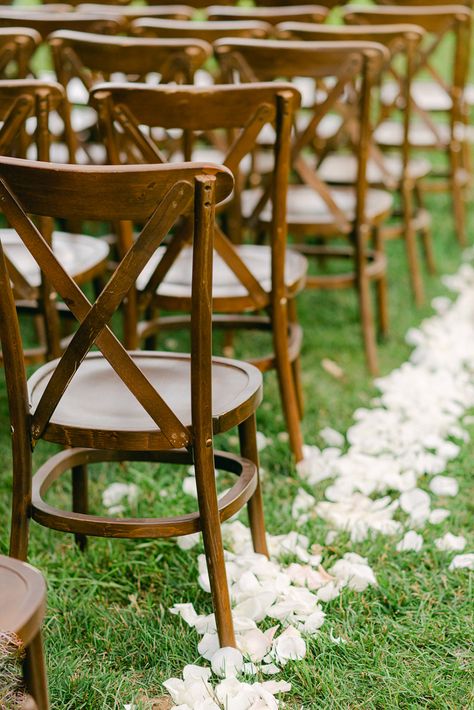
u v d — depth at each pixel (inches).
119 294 70.2
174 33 144.0
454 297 181.9
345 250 151.5
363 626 86.2
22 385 76.1
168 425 74.2
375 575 92.6
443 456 118.2
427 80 360.5
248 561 91.8
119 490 108.3
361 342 160.1
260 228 137.1
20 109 96.0
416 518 103.0
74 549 98.6
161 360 91.2
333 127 223.3
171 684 76.0
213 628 83.7
